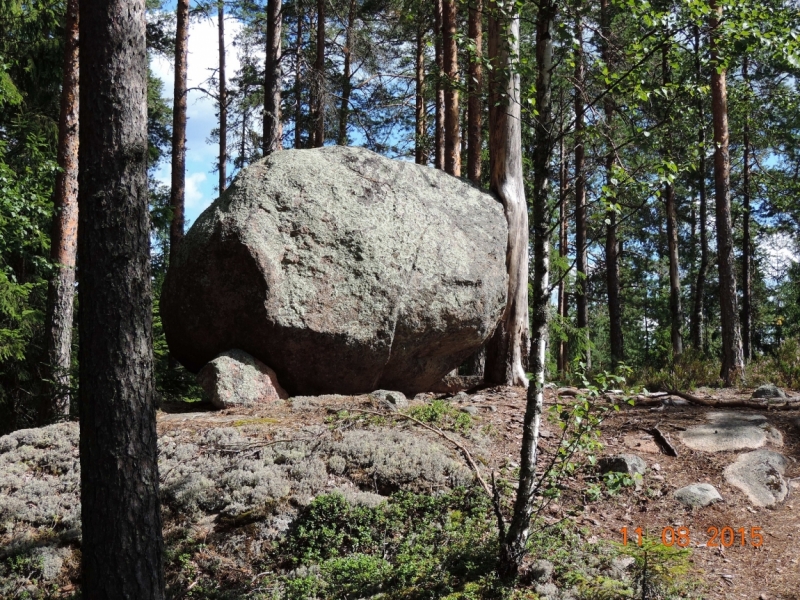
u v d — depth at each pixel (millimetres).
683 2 4727
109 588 4203
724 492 6473
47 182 11523
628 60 5199
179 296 8328
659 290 32875
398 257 8547
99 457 4281
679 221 26422
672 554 4801
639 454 7113
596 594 4691
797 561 5391
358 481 6398
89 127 4438
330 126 18625
